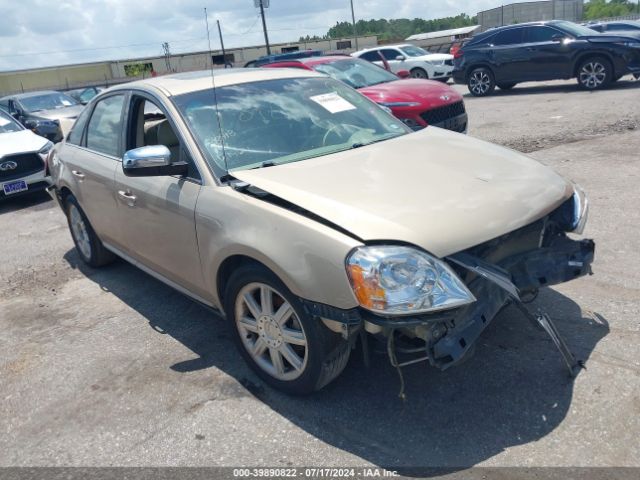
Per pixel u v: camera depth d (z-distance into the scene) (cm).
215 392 333
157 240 388
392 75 1012
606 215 536
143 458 287
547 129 976
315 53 1397
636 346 328
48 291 513
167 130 411
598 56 1342
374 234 262
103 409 329
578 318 364
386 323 253
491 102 1420
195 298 381
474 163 335
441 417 291
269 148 360
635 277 410
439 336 262
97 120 484
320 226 276
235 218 310
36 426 322
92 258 538
